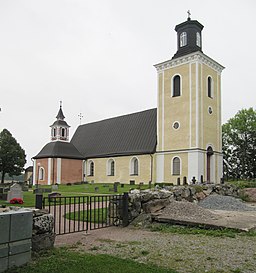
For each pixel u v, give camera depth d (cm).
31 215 568
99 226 976
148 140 3925
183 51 3650
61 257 592
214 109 3631
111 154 4297
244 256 612
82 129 5653
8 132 6084
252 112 5541
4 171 5978
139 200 1041
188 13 3744
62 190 2995
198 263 564
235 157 5806
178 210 1064
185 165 3353
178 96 3553
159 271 502
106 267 521
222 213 1161
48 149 4888
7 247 517
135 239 782
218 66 3741
